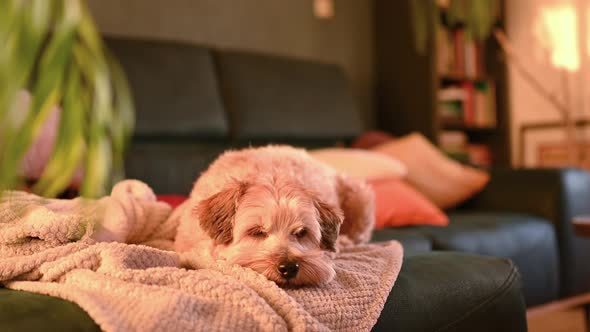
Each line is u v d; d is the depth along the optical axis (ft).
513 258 7.93
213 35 11.62
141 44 8.50
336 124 10.59
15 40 1.61
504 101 15.01
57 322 2.55
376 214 7.73
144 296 2.78
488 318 4.33
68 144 1.86
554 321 8.46
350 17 13.96
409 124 13.55
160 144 8.37
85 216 3.60
